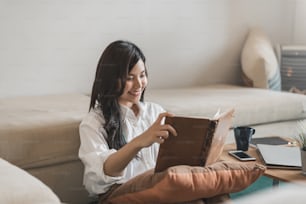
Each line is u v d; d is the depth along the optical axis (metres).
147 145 1.43
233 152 1.89
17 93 2.75
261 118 2.79
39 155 2.00
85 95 2.85
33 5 2.72
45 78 2.83
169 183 1.25
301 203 0.84
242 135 1.92
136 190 1.33
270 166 1.71
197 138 1.39
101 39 2.99
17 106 2.40
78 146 2.08
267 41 3.58
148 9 3.16
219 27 3.52
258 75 3.29
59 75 2.87
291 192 0.87
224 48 3.58
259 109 2.77
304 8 3.86
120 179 1.56
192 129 1.39
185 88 3.26
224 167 1.37
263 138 2.14
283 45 3.76
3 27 2.65
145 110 1.81
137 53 1.73
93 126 1.65
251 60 3.34
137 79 1.74
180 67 3.38
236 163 1.43
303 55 3.46
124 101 1.76
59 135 2.03
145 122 1.80
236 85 3.54
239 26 3.62
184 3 3.32
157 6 3.20
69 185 2.09
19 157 1.96
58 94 2.86
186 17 3.34
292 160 1.74
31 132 1.97
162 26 3.24
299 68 3.47
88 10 2.91
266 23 3.78
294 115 2.92
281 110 2.85
